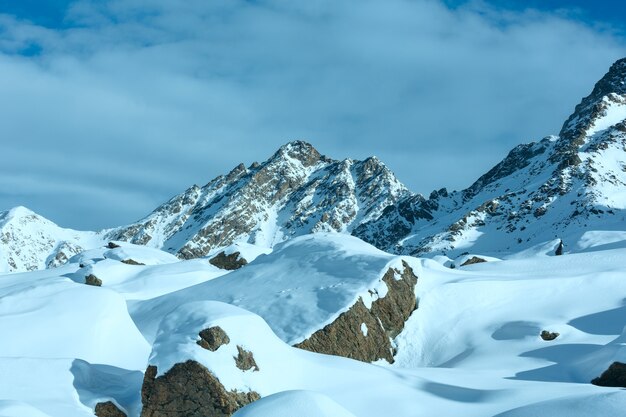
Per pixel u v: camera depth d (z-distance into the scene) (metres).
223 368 26.09
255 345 27.81
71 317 32.03
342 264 46.31
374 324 41.75
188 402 25.89
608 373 32.84
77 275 60.44
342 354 39.22
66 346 30.73
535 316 44.84
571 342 40.62
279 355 28.45
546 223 143.62
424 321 44.78
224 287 46.88
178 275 58.84
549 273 54.03
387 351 41.97
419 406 26.64
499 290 47.88
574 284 48.69
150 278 58.41
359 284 42.97
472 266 61.22
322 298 42.16
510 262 60.84
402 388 28.66
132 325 33.81
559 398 22.83
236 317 28.14
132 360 31.89
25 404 20.67
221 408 25.59
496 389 28.56
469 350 42.12
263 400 19.58
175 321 28.38
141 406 27.17
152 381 26.44
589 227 132.75
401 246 176.50
